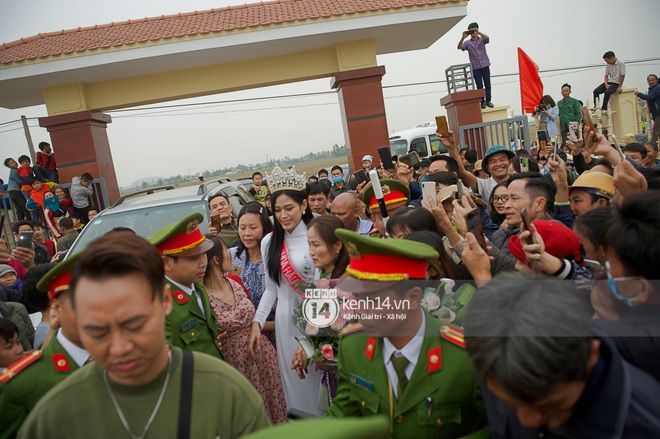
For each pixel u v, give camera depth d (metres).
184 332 2.84
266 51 11.02
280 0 11.94
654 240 1.50
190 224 2.78
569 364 1.16
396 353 1.88
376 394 1.89
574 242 2.25
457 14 10.45
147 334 1.42
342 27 10.29
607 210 2.30
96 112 11.45
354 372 1.97
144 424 1.52
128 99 11.33
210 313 3.03
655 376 1.55
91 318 1.37
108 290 1.38
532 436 1.46
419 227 2.73
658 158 7.86
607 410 1.28
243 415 1.58
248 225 4.16
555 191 3.46
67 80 10.71
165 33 10.44
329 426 1.08
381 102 11.16
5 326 2.48
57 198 9.71
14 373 2.00
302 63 11.45
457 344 1.82
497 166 5.13
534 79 5.80
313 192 4.94
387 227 2.85
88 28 11.44
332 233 3.01
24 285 2.81
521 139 11.15
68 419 1.52
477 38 12.18
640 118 12.20
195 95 11.66
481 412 1.86
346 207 4.10
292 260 3.40
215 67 11.43
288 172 5.00
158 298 1.48
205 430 1.53
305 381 3.42
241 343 3.37
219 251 3.41
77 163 10.92
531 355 1.16
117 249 1.41
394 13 10.34
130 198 6.89
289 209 3.51
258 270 4.20
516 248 2.37
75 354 2.05
